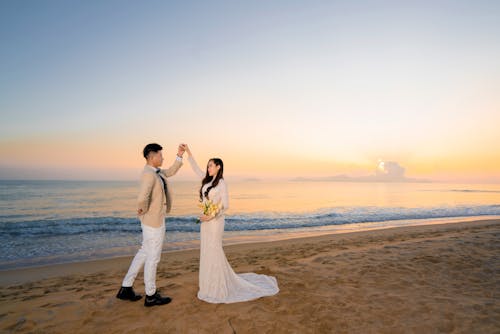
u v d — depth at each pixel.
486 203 33.56
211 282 3.65
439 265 5.40
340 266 5.37
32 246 9.77
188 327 2.91
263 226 15.12
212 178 3.75
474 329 2.90
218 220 3.69
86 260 8.03
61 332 2.83
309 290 4.02
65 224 14.31
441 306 3.47
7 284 5.60
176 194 45.25
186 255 8.33
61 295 4.34
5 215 19.48
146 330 2.85
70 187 66.25
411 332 2.85
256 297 3.69
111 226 13.79
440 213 21.88
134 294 3.61
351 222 16.94
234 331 2.85
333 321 3.07
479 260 5.74
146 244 3.42
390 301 3.63
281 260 6.92
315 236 11.48
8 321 3.11
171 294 3.81
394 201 36.34
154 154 3.43
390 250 6.76
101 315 3.20
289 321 3.06
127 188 60.56
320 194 52.84
